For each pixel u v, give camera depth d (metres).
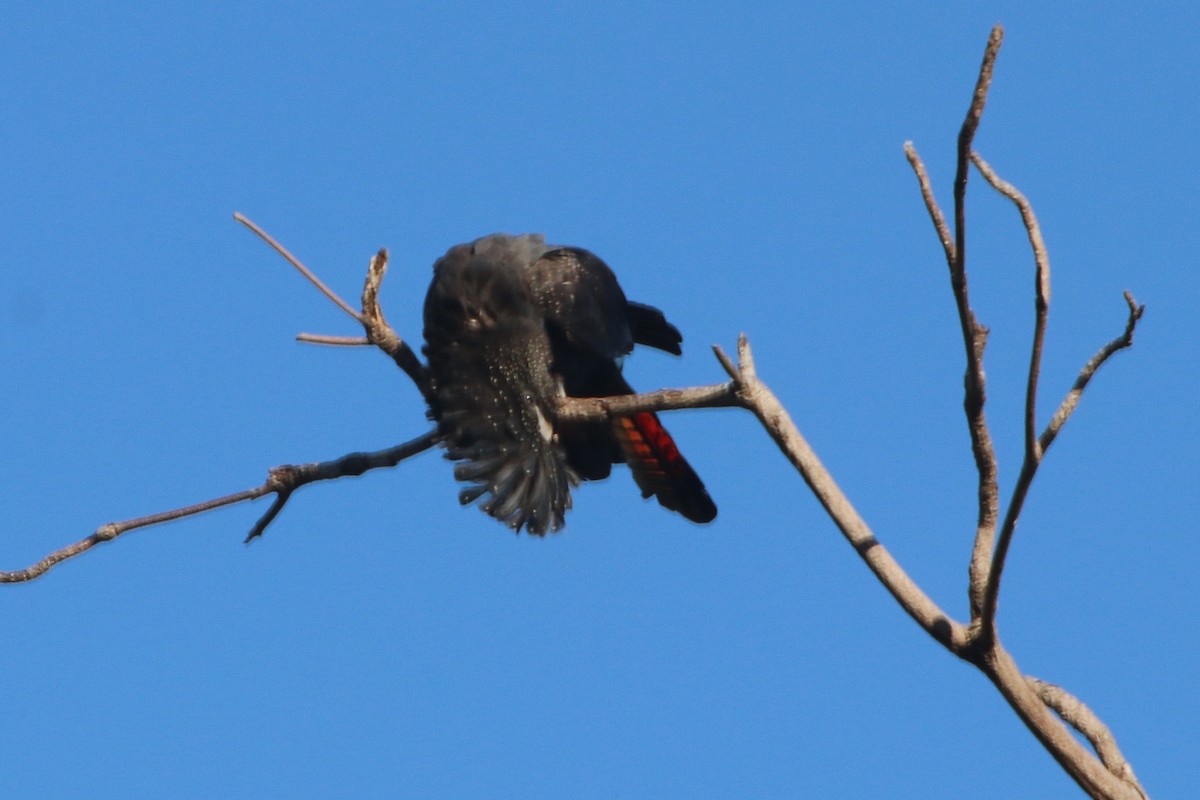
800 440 8.47
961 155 6.73
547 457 11.87
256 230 10.88
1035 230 7.09
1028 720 8.02
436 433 12.02
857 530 8.31
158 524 11.14
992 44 6.45
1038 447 7.26
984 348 7.32
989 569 7.77
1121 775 7.98
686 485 12.23
